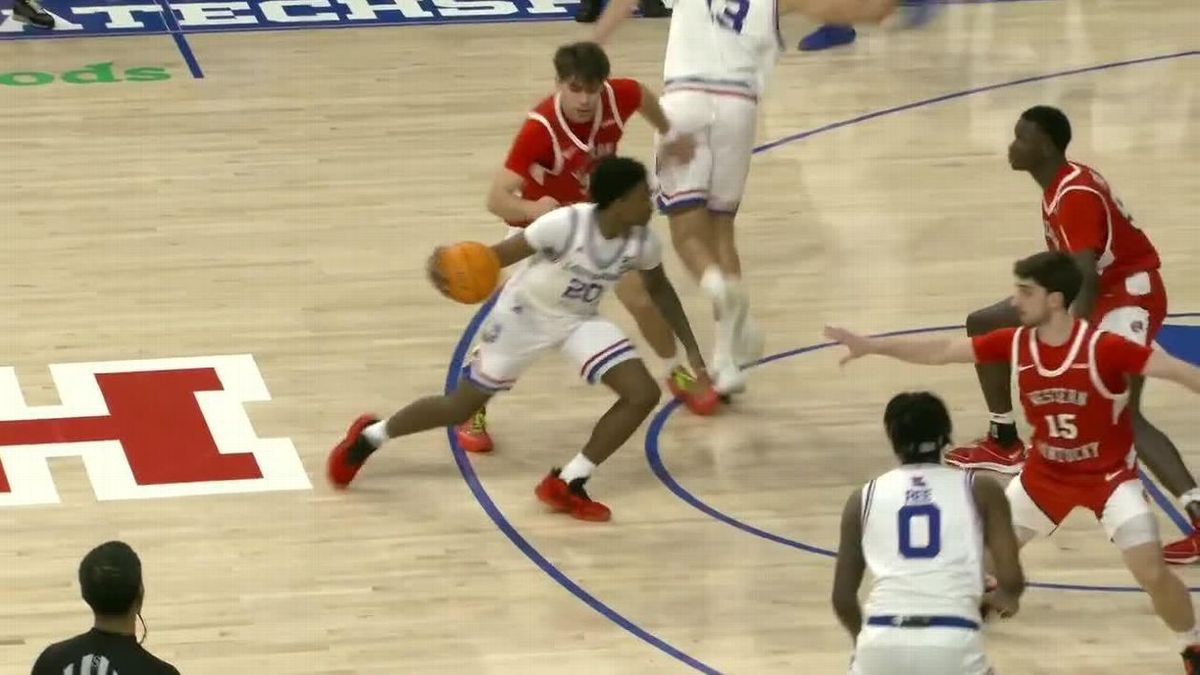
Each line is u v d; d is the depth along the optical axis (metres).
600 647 11.59
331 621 11.88
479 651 11.53
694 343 14.70
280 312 16.48
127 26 25.33
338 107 22.08
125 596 8.55
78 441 14.16
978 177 19.94
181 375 15.23
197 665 11.34
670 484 13.74
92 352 15.59
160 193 19.31
